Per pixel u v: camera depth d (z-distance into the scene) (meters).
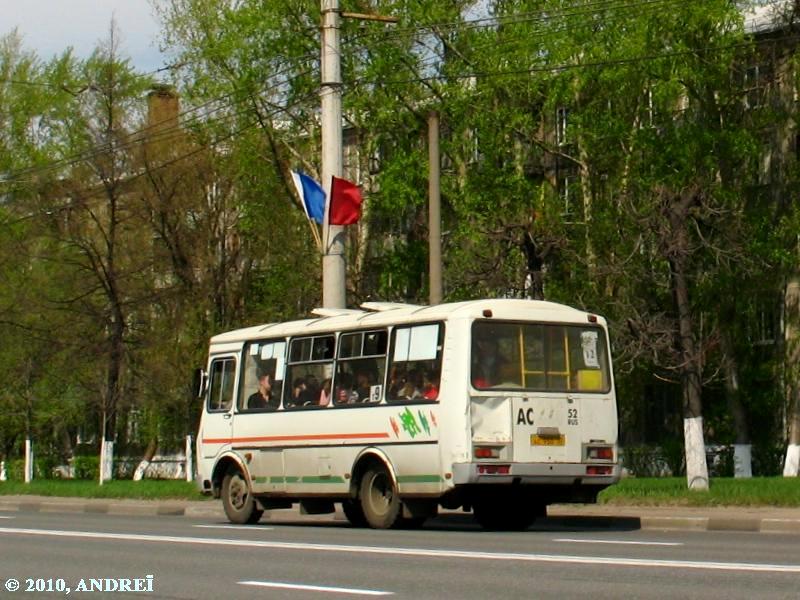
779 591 11.69
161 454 58.38
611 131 40.16
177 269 44.78
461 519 25.44
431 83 44.72
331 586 12.95
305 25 45.41
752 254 38.44
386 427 21.95
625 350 33.91
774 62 40.41
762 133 41.16
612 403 21.94
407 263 47.41
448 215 45.41
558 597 11.64
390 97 45.06
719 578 12.69
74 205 45.16
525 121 42.53
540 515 22.48
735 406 42.09
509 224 38.12
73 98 53.47
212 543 18.45
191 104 46.34
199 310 44.59
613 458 21.84
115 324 44.75
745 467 41.94
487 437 20.77
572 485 21.48
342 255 28.89
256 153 46.06
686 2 38.25
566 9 40.31
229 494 25.41
